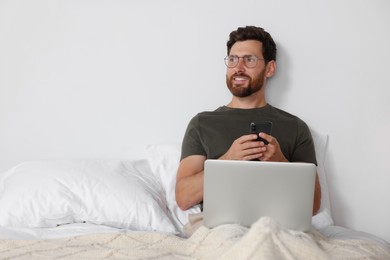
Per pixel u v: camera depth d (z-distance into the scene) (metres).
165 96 2.21
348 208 2.16
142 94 2.21
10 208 1.65
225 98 2.19
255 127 1.71
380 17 2.14
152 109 2.21
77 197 1.70
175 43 2.21
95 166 1.86
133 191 1.75
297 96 2.17
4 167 2.21
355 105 2.16
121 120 2.21
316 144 2.12
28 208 1.65
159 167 2.06
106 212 1.68
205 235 1.41
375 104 2.15
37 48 2.21
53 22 2.22
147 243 1.44
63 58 2.21
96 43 2.21
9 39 2.21
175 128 2.21
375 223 2.15
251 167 1.38
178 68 2.21
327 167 2.16
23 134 2.21
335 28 2.16
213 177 1.41
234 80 2.04
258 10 2.18
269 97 2.17
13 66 2.21
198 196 1.85
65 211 1.67
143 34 2.21
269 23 2.18
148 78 2.21
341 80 2.16
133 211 1.69
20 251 1.31
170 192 1.97
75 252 1.31
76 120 2.21
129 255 1.30
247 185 1.39
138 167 2.06
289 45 2.17
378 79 2.14
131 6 2.21
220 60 2.19
